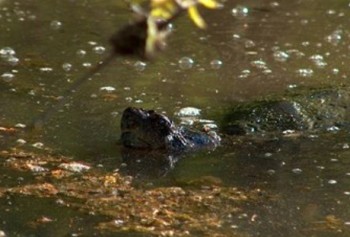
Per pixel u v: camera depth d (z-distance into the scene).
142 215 6.55
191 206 6.76
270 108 8.89
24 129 8.49
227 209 6.71
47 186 7.10
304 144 8.25
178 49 11.75
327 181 7.32
